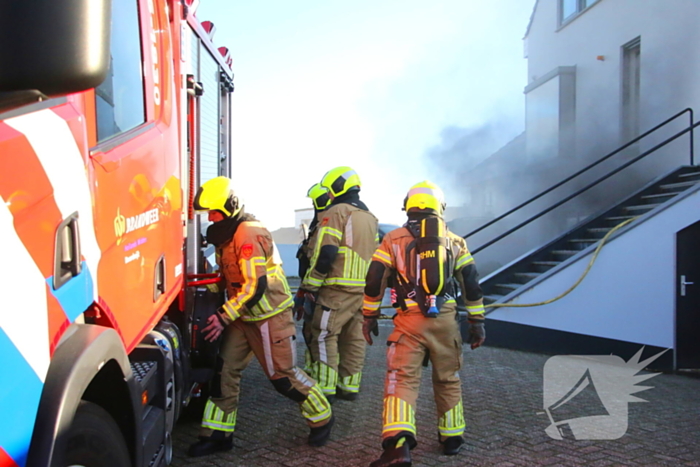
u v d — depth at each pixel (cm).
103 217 212
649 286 798
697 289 794
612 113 1305
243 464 404
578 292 816
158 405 305
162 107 325
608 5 1327
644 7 1211
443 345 402
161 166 307
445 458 420
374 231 562
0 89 129
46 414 155
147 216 278
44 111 169
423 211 412
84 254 188
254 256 397
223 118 616
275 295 418
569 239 1001
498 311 854
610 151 1302
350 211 545
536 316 832
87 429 188
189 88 414
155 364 306
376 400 564
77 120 188
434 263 392
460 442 425
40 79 127
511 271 983
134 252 255
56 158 169
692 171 1029
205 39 492
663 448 452
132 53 278
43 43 125
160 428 293
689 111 1055
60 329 168
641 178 1217
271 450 430
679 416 543
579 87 1430
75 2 129
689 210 796
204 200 398
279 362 420
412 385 386
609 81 1321
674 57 1138
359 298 548
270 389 593
